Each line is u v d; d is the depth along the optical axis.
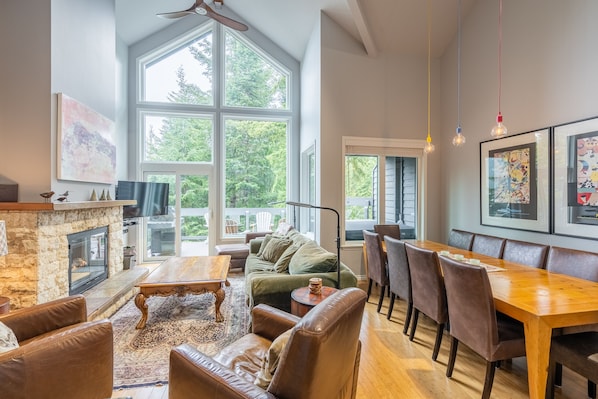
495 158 3.77
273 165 6.20
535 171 3.23
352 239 4.65
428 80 4.82
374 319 3.14
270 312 1.88
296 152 6.12
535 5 3.24
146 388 1.96
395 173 4.78
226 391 1.13
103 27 3.99
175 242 5.81
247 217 6.12
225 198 6.03
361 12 4.01
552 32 3.05
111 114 4.21
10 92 2.88
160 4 5.11
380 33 4.48
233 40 6.05
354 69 4.57
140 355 2.37
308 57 5.32
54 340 1.45
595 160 2.65
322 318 1.10
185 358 1.29
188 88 5.92
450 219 4.64
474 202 4.14
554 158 3.02
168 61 5.86
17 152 2.88
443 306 2.30
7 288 2.62
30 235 2.65
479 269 1.79
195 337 2.66
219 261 3.82
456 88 4.50
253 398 1.07
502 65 3.67
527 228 3.32
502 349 1.78
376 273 3.49
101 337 1.64
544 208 3.12
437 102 4.88
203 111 5.88
